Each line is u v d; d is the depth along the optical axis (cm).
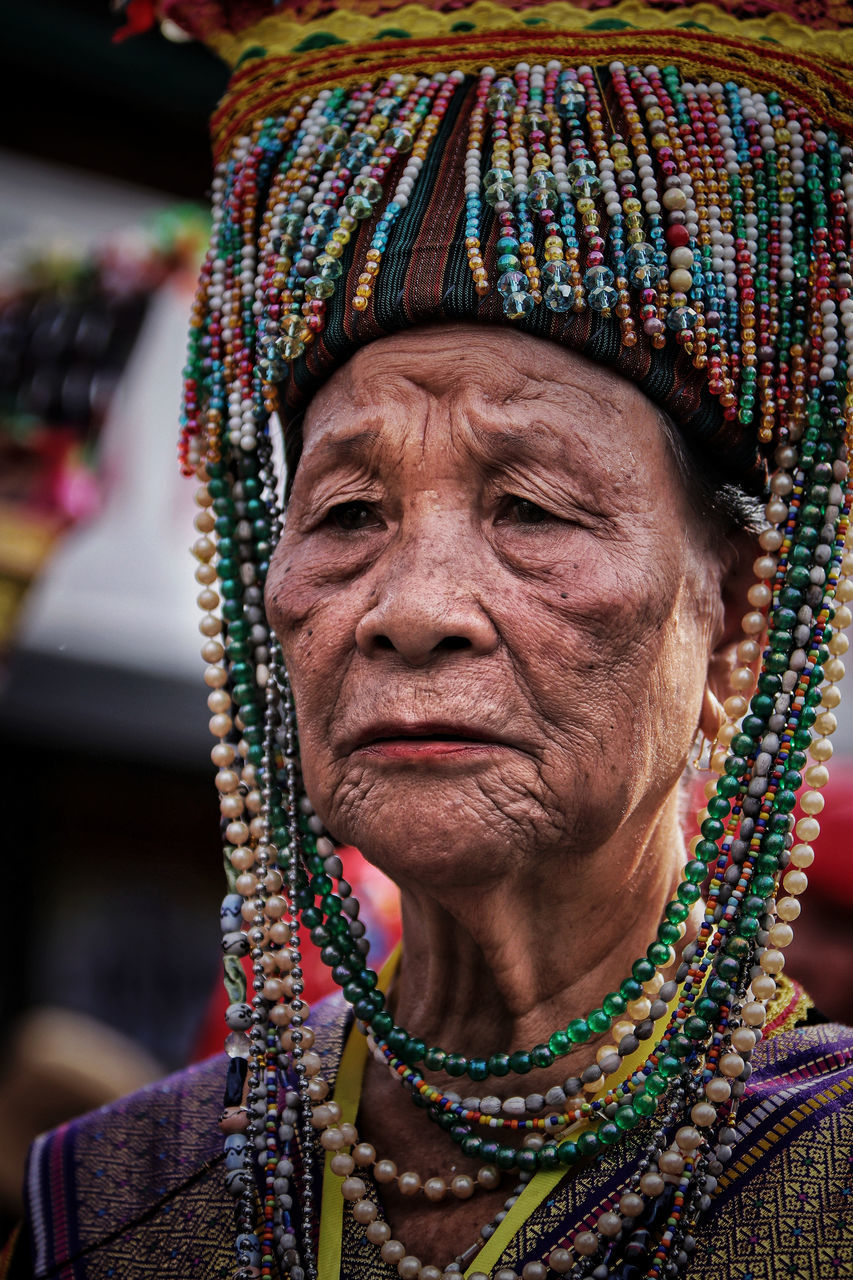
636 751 97
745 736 102
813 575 103
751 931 98
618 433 99
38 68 288
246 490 119
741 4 108
